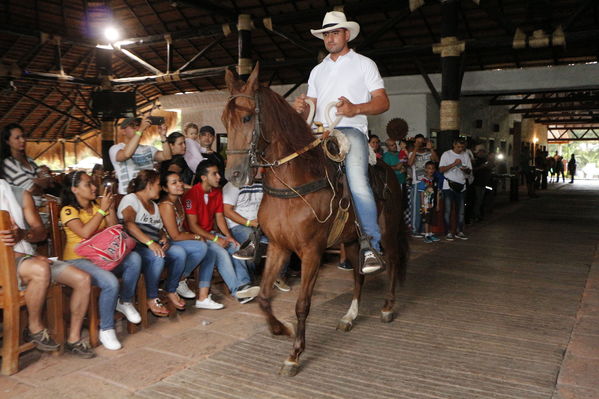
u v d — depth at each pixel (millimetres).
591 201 16156
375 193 3838
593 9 9250
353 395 2850
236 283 4648
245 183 2887
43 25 12328
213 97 15617
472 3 9602
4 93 14555
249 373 3146
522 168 17922
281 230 3168
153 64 14766
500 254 7207
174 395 2848
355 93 3555
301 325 3180
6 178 3957
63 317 3812
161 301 4125
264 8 11086
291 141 3096
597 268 6215
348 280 5695
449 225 8516
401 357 3410
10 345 3107
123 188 5156
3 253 3080
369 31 11086
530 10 9586
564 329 3975
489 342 3693
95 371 3178
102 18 11430
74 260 3621
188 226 4746
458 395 2848
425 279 5715
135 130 5230
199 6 10102
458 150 8422
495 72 11656
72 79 12992
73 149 18875
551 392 2877
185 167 5621
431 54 9648
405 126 9172
